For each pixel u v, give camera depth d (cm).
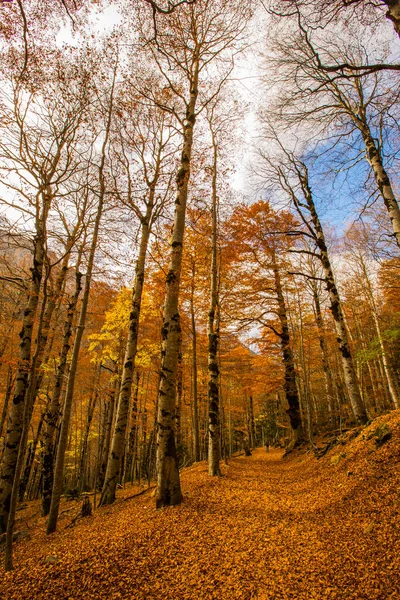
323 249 1157
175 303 742
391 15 455
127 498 891
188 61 970
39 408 1473
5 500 741
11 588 387
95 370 1470
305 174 1227
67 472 2544
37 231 790
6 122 715
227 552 468
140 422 1488
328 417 1902
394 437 718
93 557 452
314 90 661
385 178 755
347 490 659
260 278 1591
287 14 538
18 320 1251
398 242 700
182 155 854
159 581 398
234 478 998
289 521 595
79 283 1038
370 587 353
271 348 1602
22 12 477
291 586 378
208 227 1355
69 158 760
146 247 1061
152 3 439
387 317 1645
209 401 1069
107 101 861
